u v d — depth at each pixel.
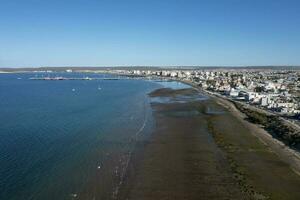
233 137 81.75
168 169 58.03
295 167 60.16
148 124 96.81
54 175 54.59
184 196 47.38
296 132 82.50
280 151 70.06
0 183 50.84
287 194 48.34
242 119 109.25
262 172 57.16
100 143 74.81
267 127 95.00
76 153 66.88
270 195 47.81
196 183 51.94
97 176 54.47
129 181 52.53
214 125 96.31
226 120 105.38
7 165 58.97
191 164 60.72
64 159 62.91
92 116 111.38
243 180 53.16
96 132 85.94
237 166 59.81
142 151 68.69
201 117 110.25
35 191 48.34
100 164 60.31
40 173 55.38
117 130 88.38
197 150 69.75
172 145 73.44
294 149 71.88
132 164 60.47
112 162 61.50
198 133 85.56
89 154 66.31
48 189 49.12
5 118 107.88
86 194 47.69
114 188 49.84
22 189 48.91
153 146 72.56
